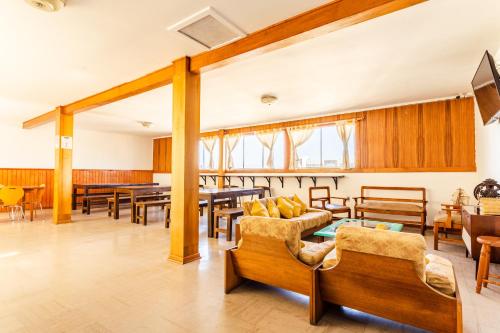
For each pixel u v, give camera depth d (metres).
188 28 2.64
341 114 6.34
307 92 4.81
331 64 3.57
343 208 5.46
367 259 1.86
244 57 2.91
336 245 1.99
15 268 3.05
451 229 4.31
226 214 4.43
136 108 6.02
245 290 2.54
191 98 3.36
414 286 1.70
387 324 2.01
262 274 2.37
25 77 3.97
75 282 2.69
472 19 2.50
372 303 1.86
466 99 4.99
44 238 4.41
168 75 3.54
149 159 10.91
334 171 6.44
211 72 3.86
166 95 5.00
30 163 7.93
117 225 5.51
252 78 4.11
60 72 3.77
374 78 4.10
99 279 2.77
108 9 2.33
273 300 2.35
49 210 7.59
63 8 2.31
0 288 2.54
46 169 8.23
